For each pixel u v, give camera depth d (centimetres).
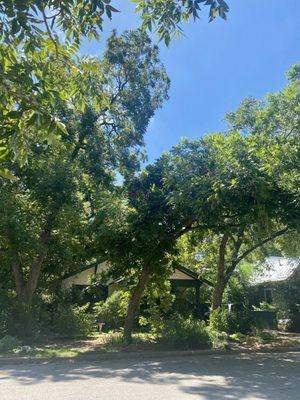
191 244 1797
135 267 1709
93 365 1273
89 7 411
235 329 2078
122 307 2119
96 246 1709
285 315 2598
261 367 1226
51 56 445
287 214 1341
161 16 447
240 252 2400
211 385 944
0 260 1819
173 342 1602
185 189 1341
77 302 2381
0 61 389
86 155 1908
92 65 466
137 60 2023
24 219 1708
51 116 350
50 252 1995
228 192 1262
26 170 1647
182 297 2592
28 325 1741
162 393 860
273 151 1317
